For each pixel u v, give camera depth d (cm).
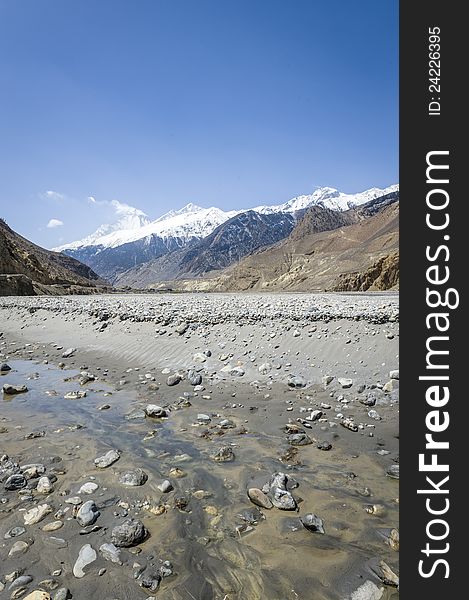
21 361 1259
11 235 12225
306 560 392
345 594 353
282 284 15875
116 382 1014
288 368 1019
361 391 872
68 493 501
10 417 776
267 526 441
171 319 1438
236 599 345
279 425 724
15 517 450
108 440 665
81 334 1496
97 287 13200
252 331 1248
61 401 872
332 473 555
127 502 482
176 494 500
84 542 408
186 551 400
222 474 551
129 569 374
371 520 454
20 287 4794
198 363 1107
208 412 793
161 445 645
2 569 371
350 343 1084
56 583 354
